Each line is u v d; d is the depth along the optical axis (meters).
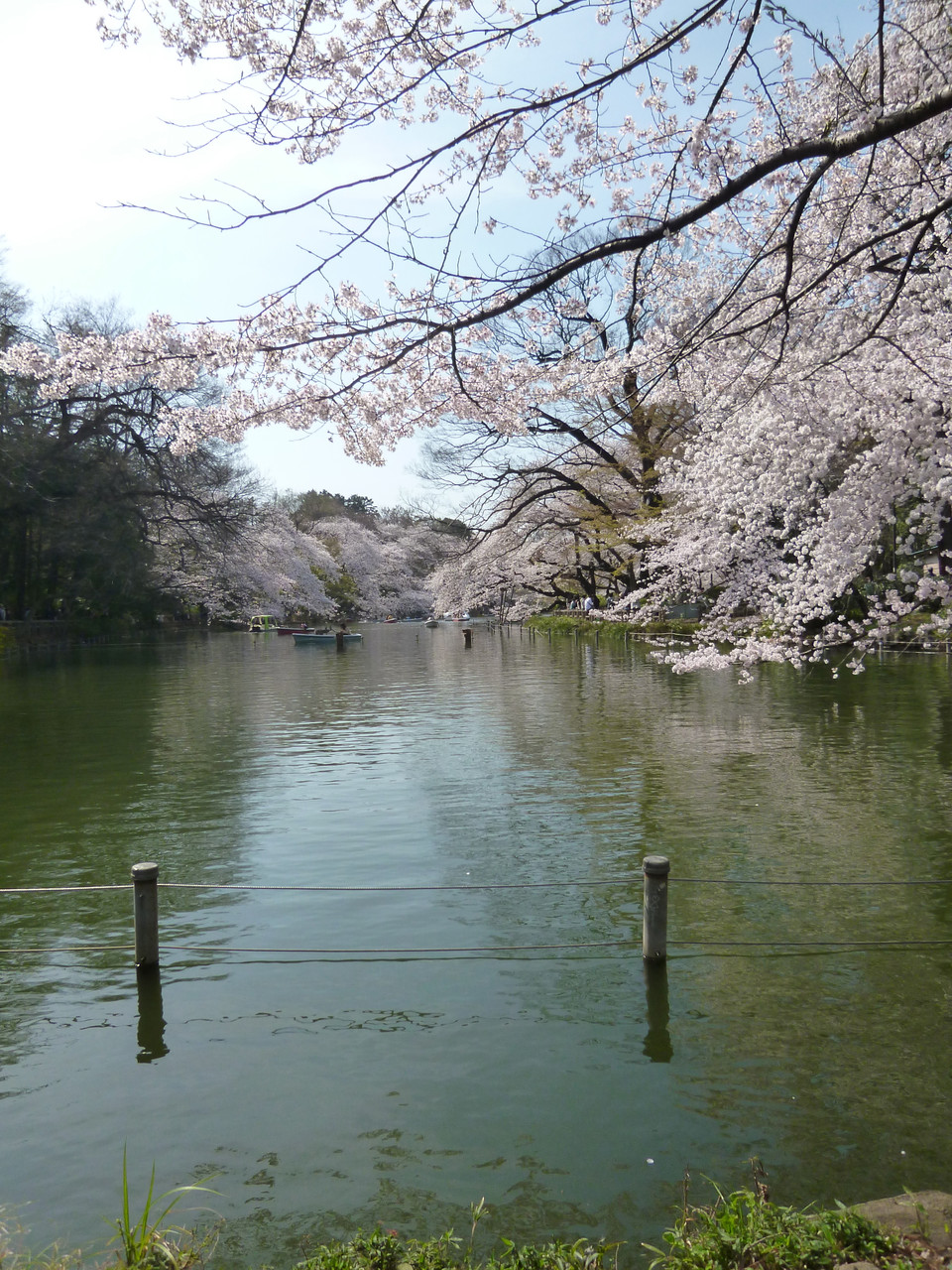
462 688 26.94
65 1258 3.88
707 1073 5.45
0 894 8.98
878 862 9.22
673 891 8.64
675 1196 4.33
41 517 40.78
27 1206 4.36
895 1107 5.04
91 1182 4.54
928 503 12.07
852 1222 3.43
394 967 7.09
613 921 7.95
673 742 16.23
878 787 12.34
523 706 22.05
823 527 12.81
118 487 41.94
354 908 8.41
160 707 23.27
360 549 84.62
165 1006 6.50
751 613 22.55
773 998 6.42
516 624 74.56
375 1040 5.93
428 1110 5.10
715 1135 4.82
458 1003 6.45
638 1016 6.20
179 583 58.66
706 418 12.56
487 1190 4.41
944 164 8.52
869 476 12.23
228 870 9.58
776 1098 5.15
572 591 55.16
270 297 6.43
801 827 10.49
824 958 7.07
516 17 5.62
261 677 32.00
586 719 19.42
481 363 8.11
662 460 21.02
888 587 18.61
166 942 7.72
